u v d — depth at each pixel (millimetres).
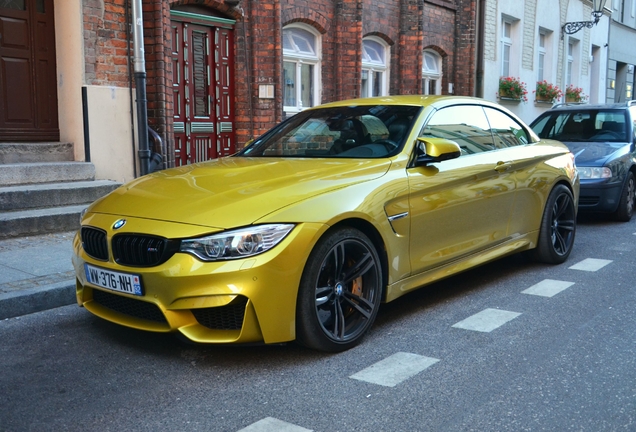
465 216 4859
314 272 3686
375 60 13656
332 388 3402
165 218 3666
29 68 8180
